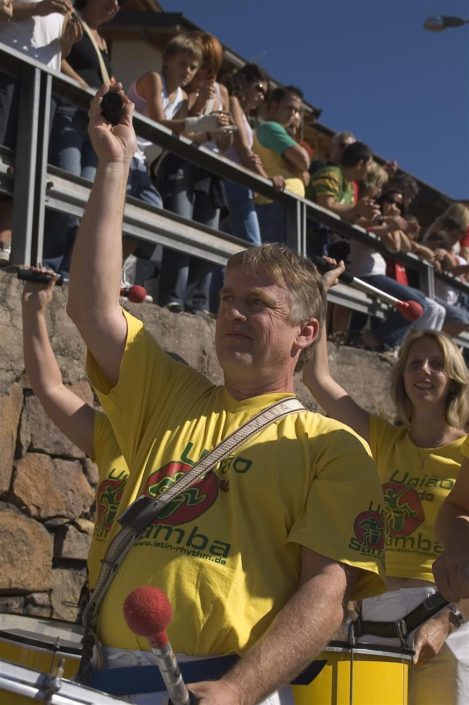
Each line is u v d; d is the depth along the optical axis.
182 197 5.18
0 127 4.21
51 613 3.92
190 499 2.00
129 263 6.32
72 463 4.05
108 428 2.71
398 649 2.65
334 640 2.58
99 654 1.97
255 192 5.75
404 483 3.38
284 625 1.82
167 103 5.44
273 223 5.95
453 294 7.89
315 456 2.05
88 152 4.74
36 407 3.95
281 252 2.29
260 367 2.18
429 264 7.39
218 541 1.94
